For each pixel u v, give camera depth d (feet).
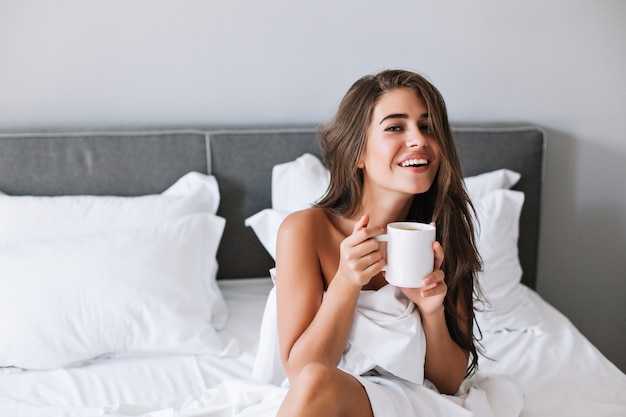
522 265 8.64
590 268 9.12
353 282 4.29
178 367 6.18
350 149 4.67
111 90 8.09
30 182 7.64
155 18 8.04
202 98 8.28
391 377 4.68
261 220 7.69
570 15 8.63
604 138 8.91
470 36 8.57
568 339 6.84
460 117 8.74
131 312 6.31
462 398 4.84
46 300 6.17
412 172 4.44
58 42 7.91
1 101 7.90
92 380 5.93
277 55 8.32
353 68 8.46
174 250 6.78
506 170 8.30
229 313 7.25
